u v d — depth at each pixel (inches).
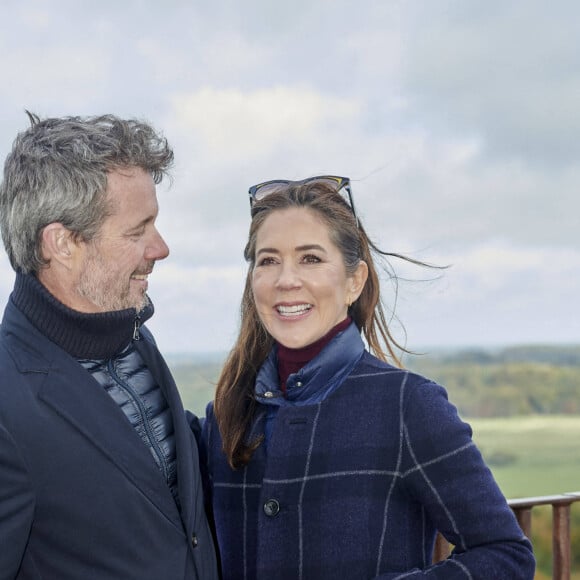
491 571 57.7
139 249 61.5
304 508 63.1
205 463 72.4
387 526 61.5
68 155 58.1
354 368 67.2
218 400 70.5
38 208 58.0
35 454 54.0
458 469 60.2
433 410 61.9
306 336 66.9
